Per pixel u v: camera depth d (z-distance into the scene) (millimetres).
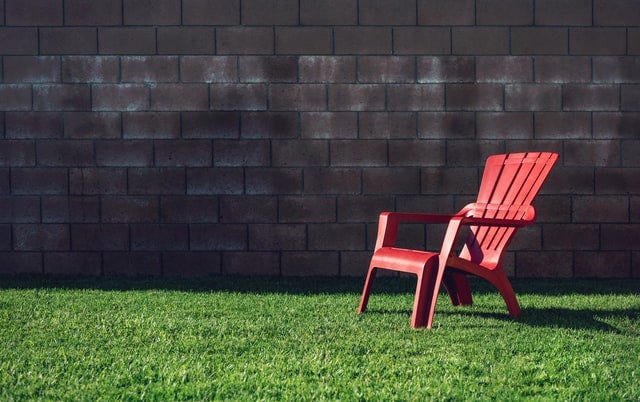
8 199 5496
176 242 5500
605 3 5508
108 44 5484
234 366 2920
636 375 2789
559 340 3328
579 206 5508
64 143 5484
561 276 5520
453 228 3648
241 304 4316
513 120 5504
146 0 5477
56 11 5473
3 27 5473
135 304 4297
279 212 5504
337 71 5484
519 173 4039
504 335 3449
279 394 2574
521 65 5500
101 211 5500
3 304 4254
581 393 2588
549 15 5500
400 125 5496
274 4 5473
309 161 5496
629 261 5504
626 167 5512
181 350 3174
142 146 5488
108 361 2984
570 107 5508
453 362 2951
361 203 5500
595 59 5512
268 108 5488
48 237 5500
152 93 5488
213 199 5500
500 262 3934
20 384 2674
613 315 4008
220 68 5484
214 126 5484
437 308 4258
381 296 4648
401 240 5500
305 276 5488
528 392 2605
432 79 5492
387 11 5473
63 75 5488
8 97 5484
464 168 5496
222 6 5473
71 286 5000
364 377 2775
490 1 5484
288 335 3463
